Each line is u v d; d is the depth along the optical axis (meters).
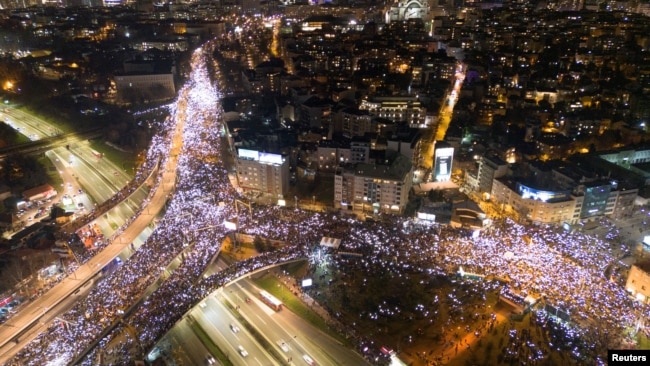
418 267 194.88
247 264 193.38
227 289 191.50
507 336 159.50
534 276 183.88
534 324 163.38
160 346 162.62
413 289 184.25
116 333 157.75
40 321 173.62
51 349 152.38
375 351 156.25
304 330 168.38
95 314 165.50
